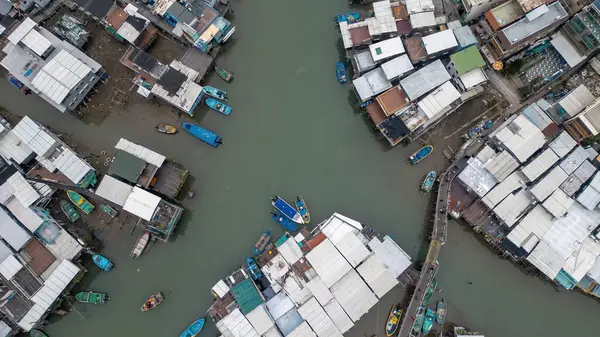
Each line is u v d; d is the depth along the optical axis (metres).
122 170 59.09
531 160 58.97
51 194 61.66
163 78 60.94
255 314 56.12
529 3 58.66
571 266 57.94
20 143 60.94
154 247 62.66
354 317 56.25
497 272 62.41
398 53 60.94
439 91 60.06
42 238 59.22
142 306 61.03
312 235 59.44
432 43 59.91
